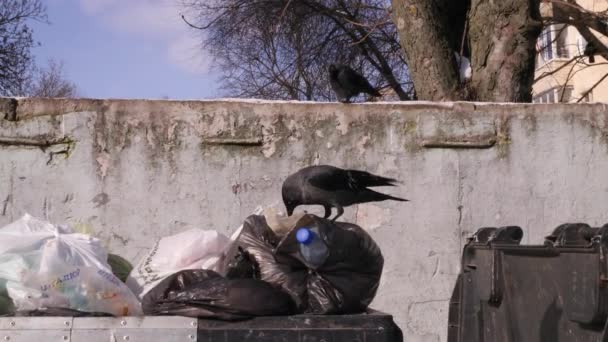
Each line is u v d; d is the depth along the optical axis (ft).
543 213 19.12
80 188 18.07
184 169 18.35
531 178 19.17
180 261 12.69
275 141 18.62
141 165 18.26
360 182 13.62
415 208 18.78
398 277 18.57
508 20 25.09
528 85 25.43
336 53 55.67
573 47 59.16
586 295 9.18
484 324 11.81
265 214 12.11
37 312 9.96
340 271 10.86
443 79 25.98
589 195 19.29
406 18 26.61
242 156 18.51
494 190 19.04
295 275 10.93
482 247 11.85
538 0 25.64
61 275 10.15
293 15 55.67
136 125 18.34
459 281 12.85
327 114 18.80
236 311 9.86
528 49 25.13
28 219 11.41
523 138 19.25
